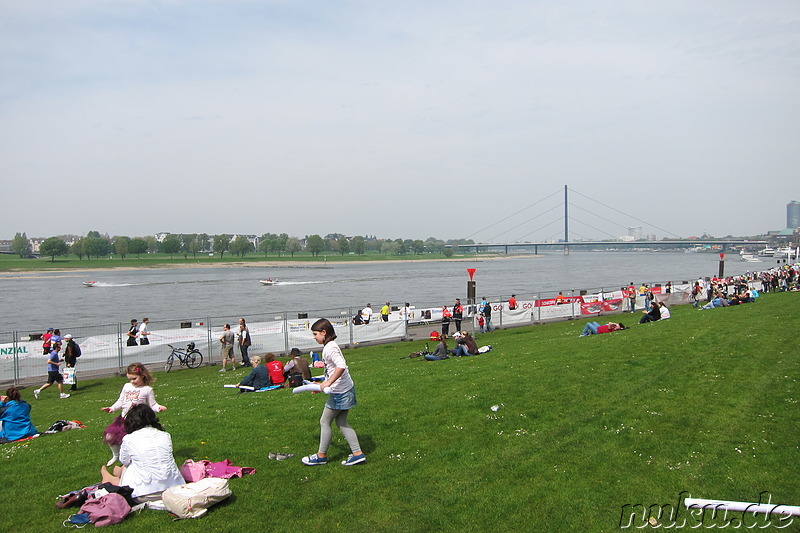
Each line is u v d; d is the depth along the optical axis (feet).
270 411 43.60
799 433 34.76
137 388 32.63
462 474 29.94
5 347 80.23
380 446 34.22
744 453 32.07
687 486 28.30
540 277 449.89
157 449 27.43
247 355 89.20
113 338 87.30
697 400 42.14
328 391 30.12
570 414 39.73
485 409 41.37
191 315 218.79
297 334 99.25
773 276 173.47
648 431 35.99
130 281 479.41
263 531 24.34
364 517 25.52
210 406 48.88
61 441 39.01
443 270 648.79
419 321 129.90
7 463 33.78
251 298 293.64
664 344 64.28
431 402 43.50
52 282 474.08
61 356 79.46
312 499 27.20
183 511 25.21
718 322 81.20
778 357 54.80
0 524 25.25
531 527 24.72
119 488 26.68
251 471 30.48
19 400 42.06
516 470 30.37
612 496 27.43
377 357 86.07
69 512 26.37
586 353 61.72
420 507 26.37
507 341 93.56
